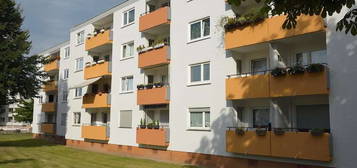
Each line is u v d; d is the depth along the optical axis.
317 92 14.77
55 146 34.75
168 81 24.36
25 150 29.66
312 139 14.64
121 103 28.22
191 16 21.95
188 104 21.48
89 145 32.03
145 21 25.33
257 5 19.20
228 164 18.72
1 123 99.31
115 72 29.42
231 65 19.20
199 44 21.17
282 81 16.03
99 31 32.50
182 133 21.75
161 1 25.95
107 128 29.20
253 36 17.64
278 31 16.48
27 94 32.03
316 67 14.74
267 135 16.39
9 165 19.55
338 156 14.19
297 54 17.53
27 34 31.38
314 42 16.81
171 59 23.12
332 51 14.76
